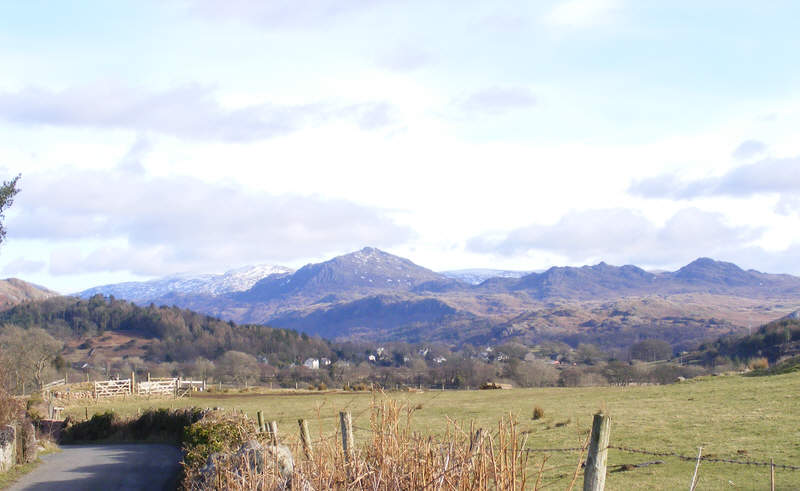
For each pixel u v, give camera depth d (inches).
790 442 678.5
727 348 4569.4
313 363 5359.3
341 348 6702.8
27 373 2536.9
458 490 237.3
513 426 239.8
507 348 6446.9
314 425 994.1
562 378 3282.5
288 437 396.8
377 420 285.3
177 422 1323.8
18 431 920.3
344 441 290.0
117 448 1203.9
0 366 971.9
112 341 6107.3
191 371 4143.7
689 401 1108.5
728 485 538.3
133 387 2444.6
